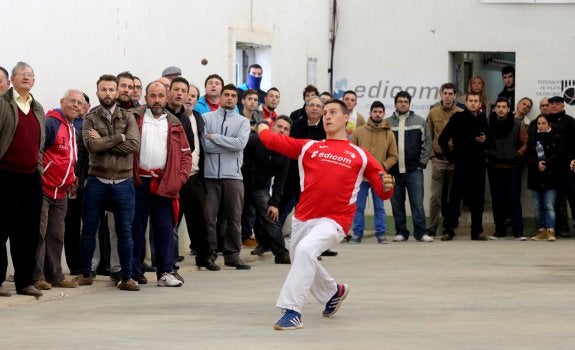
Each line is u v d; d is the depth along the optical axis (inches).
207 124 703.7
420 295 590.9
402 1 1043.9
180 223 799.1
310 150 499.2
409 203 1016.9
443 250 847.7
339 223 495.2
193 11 831.1
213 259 714.8
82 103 599.2
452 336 462.0
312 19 1032.2
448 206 943.7
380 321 503.5
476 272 699.4
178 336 463.2
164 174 613.6
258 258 780.6
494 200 953.5
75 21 690.2
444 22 1036.5
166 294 591.8
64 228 612.7
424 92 1043.3
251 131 748.0
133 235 620.7
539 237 942.4
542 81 1016.9
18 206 559.2
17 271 564.7
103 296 581.9
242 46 945.5
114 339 455.2
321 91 1055.6
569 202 937.5
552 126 931.3
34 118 561.9
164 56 792.9
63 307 543.5
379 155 898.7
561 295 590.9
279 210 778.8
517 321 502.3
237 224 712.4
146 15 767.7
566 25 1010.1
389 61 1050.7
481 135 926.4
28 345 442.3
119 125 593.0
